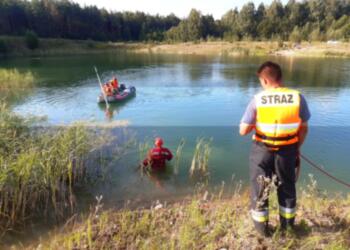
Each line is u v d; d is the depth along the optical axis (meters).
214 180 7.63
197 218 5.00
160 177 7.77
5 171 5.61
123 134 11.12
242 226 4.37
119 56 51.94
